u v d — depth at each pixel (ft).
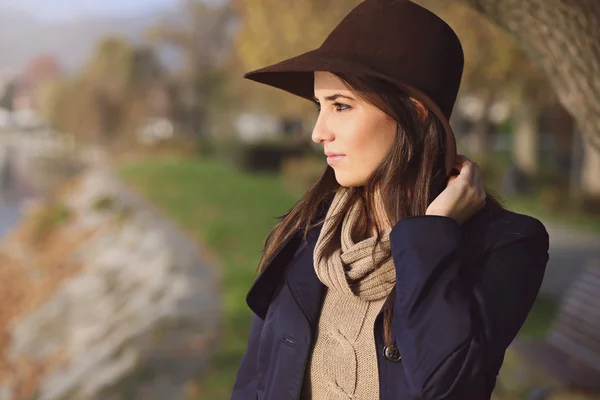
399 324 4.41
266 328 5.13
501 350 4.50
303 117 67.97
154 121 186.50
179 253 39.73
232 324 23.32
